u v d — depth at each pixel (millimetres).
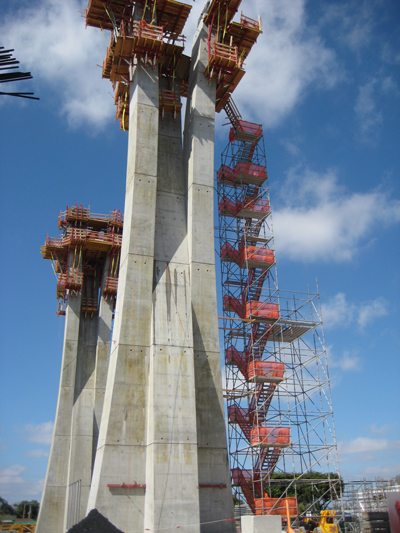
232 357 36656
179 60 33906
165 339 25656
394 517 10648
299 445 33781
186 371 25328
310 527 30000
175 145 32188
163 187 30578
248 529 22203
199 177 30047
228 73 32219
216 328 28000
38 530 40344
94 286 50312
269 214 40000
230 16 32562
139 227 27469
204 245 29047
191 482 23359
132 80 30875
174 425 24094
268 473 33469
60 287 46250
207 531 24266
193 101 31594
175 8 31641
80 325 49094
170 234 29125
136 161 28562
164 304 26594
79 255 47094
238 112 41188
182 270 27891
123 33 29406
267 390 36031
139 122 29312
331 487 36875
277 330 37250
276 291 37469
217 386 27125
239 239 40062
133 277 26562
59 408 44031
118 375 24969
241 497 35188
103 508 22828
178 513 22625
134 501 23312
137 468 23922
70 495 40719
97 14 31438
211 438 26125
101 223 48531
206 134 30984
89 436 43344
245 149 42312
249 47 34094
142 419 24766
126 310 25969
